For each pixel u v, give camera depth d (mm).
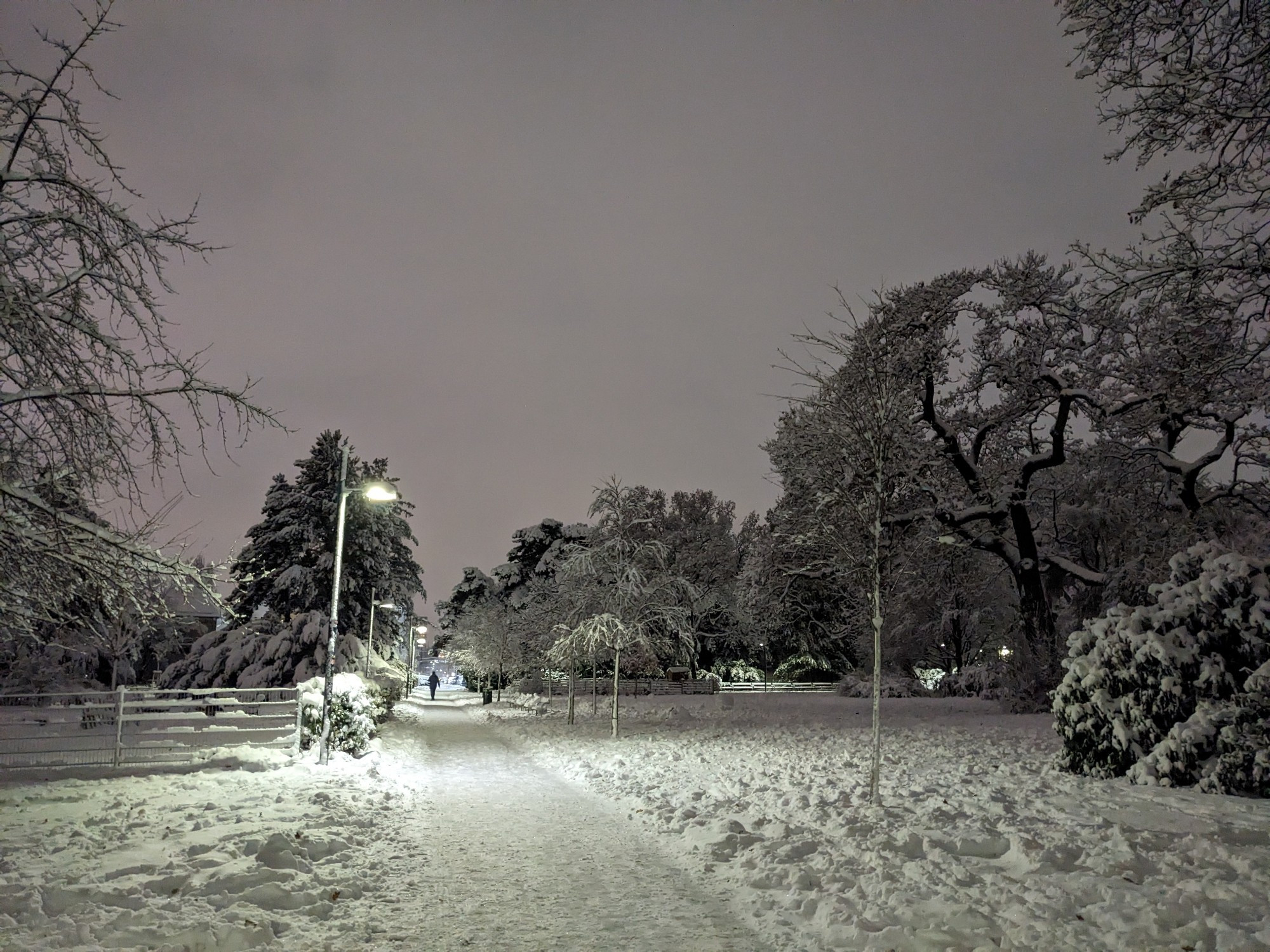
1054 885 6707
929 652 57594
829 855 8047
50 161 8523
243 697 27844
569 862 8422
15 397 7750
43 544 8133
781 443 27250
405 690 60188
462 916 6609
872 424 11609
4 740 14320
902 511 26625
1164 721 11875
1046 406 29922
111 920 6094
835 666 62000
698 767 15469
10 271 8109
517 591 64062
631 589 23828
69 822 9883
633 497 25891
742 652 64000
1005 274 29438
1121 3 10891
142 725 21766
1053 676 27688
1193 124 11102
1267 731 10688
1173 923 5809
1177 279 11992
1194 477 24953
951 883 6945
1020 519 30141
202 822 9688
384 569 37906
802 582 32938
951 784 12164
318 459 37250
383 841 9266
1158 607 12555
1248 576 11727
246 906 6527
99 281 8719
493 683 57688
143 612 9438
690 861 8430
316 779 13836
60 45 8250
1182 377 12711
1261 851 7641
